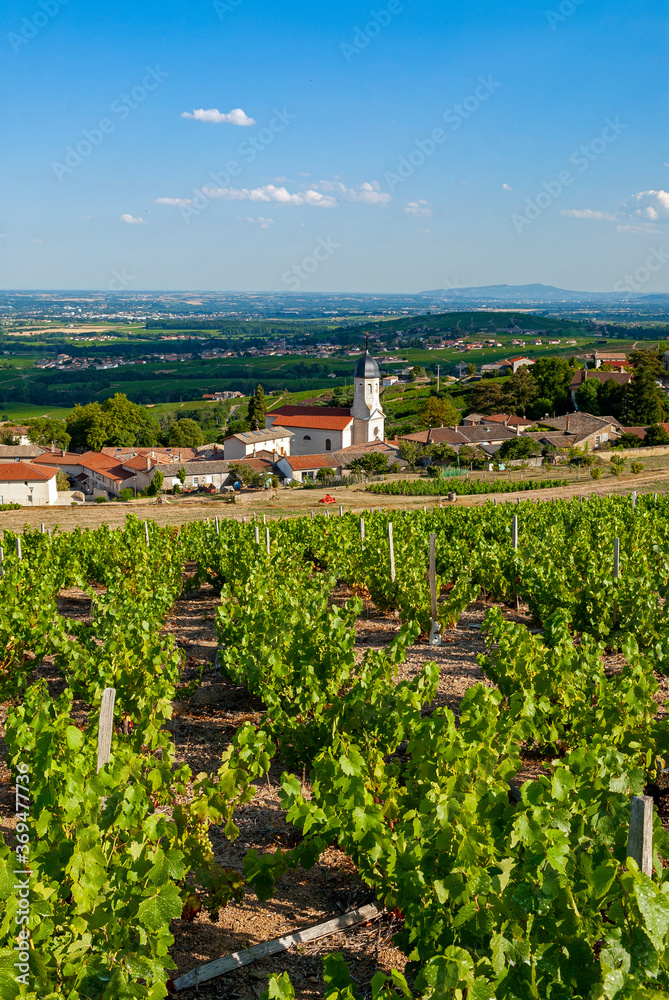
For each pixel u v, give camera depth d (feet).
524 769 24.95
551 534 55.42
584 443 247.70
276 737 25.86
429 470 196.03
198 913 18.04
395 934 15.30
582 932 12.05
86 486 272.10
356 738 23.31
